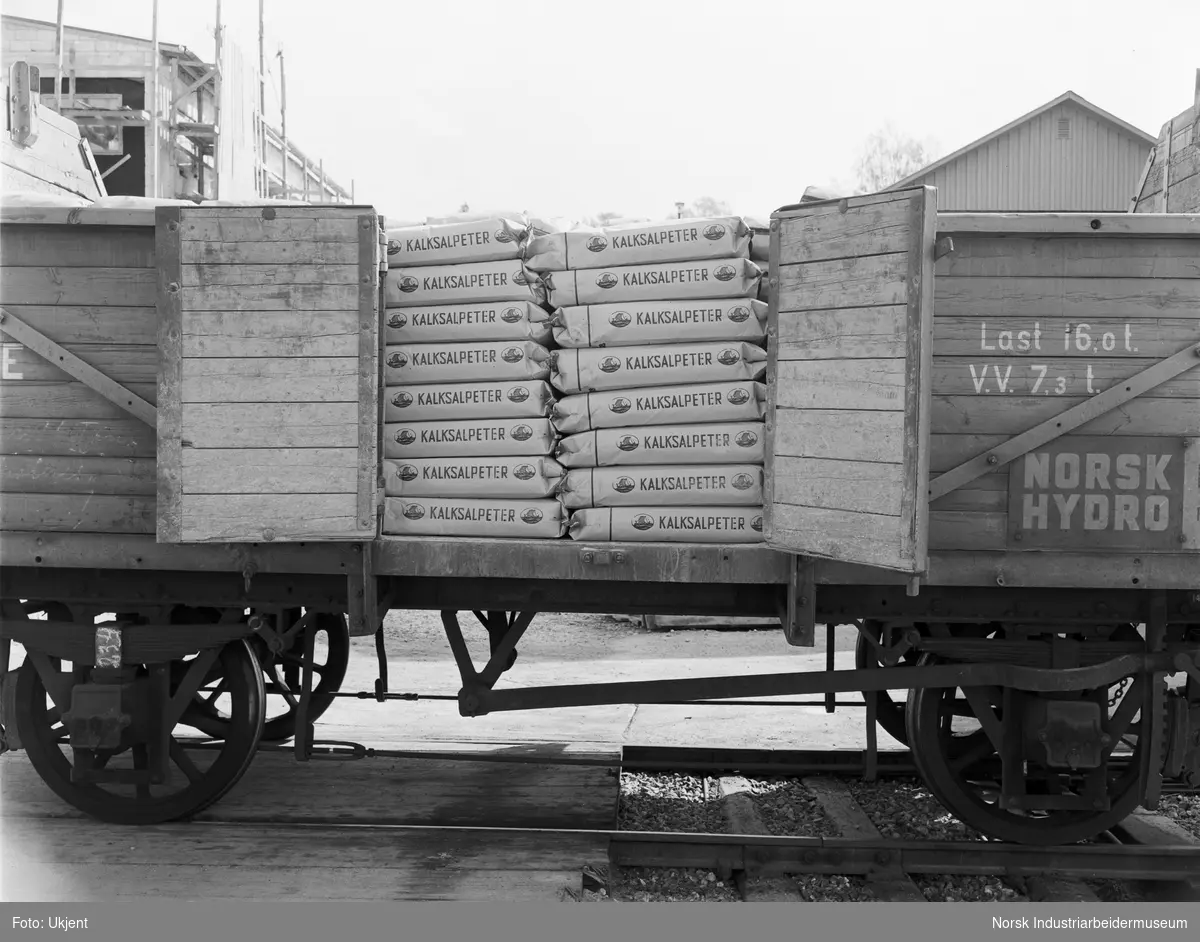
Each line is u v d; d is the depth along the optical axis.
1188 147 5.66
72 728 4.63
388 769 6.03
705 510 4.46
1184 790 5.62
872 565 3.98
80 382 4.61
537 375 4.57
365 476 4.33
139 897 4.14
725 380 4.43
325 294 4.32
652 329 4.46
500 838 4.84
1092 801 4.60
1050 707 4.43
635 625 12.14
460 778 5.87
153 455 4.60
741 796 5.52
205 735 6.69
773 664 9.76
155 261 4.44
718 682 4.59
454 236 4.59
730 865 4.57
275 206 4.32
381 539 4.48
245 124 16.83
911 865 4.52
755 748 6.57
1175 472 4.32
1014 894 4.55
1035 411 4.34
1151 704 4.44
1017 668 4.44
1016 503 4.34
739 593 4.73
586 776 5.91
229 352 4.35
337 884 4.28
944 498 4.38
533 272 4.58
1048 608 4.59
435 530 4.60
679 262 4.47
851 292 4.00
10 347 4.63
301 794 5.55
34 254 4.59
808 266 4.17
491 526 4.56
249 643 5.05
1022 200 24.30
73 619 4.95
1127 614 4.55
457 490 4.59
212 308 4.35
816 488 4.12
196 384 4.36
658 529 4.48
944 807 5.21
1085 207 24.12
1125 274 4.30
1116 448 4.34
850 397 4.00
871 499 3.92
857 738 7.11
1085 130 24.03
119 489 4.61
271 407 4.35
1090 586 4.35
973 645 4.59
